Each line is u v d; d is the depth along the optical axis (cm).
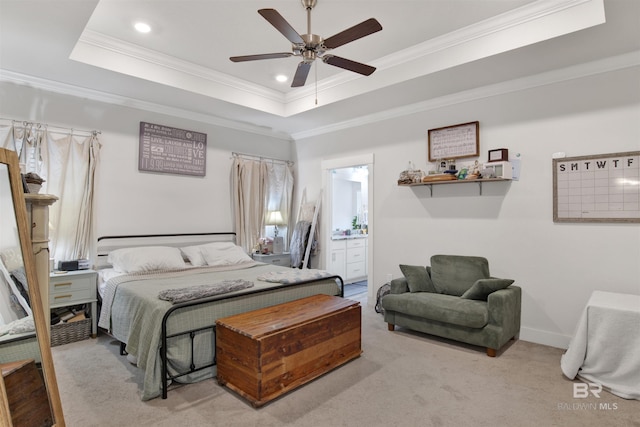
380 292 439
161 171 436
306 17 283
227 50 344
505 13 277
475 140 374
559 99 324
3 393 136
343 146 508
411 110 425
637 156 285
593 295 283
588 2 246
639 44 272
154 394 230
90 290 343
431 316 329
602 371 248
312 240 529
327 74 400
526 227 342
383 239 456
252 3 265
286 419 209
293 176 588
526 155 342
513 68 318
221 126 498
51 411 160
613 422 206
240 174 508
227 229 504
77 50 309
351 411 218
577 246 314
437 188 406
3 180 159
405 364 286
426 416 212
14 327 155
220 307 265
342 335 282
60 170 361
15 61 312
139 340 245
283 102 477
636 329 237
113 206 399
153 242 430
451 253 394
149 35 316
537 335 334
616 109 296
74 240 366
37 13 241
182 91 382
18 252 160
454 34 308
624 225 292
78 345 327
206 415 212
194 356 249
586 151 309
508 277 353
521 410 219
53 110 361
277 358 230
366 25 206
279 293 308
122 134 407
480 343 306
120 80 352
